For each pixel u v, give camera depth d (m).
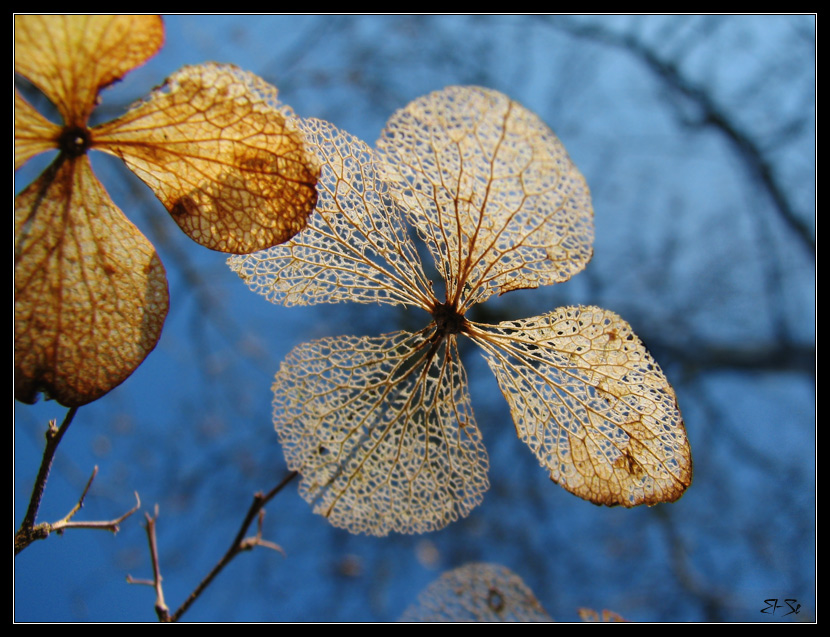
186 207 0.11
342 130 0.11
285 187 0.11
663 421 0.11
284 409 0.12
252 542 0.13
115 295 0.11
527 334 0.12
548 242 0.11
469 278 0.11
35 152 0.11
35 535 0.11
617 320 0.11
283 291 0.11
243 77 0.11
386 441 0.12
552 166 0.11
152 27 0.10
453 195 0.11
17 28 0.10
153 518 0.13
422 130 0.11
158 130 0.11
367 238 0.11
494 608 0.13
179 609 0.13
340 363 0.12
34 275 0.11
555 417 0.12
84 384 0.11
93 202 0.11
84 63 0.10
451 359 0.12
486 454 0.12
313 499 0.12
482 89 0.11
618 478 0.12
